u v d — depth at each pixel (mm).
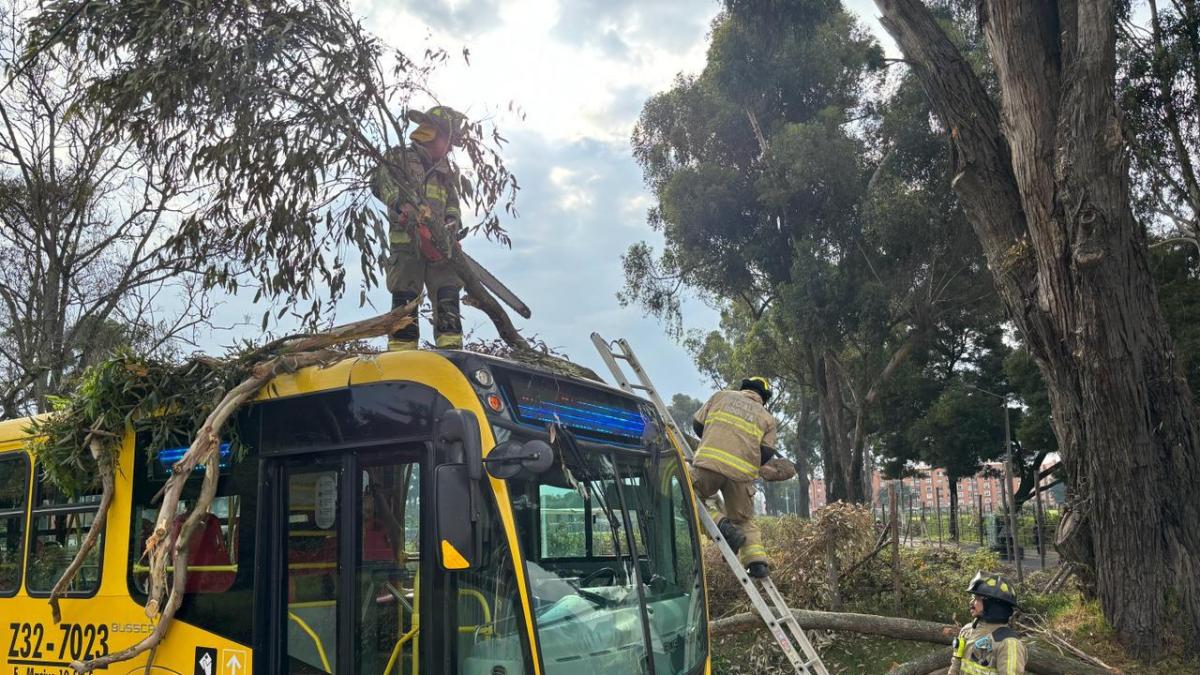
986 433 40781
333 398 4809
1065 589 13328
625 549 5016
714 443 6434
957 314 33344
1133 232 10828
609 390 5469
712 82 32438
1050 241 11070
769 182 30406
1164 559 10672
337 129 5555
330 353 5023
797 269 29547
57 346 14812
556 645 4293
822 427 35156
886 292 29094
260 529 4867
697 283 34781
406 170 5922
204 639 4953
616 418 5418
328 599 4613
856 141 31500
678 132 33500
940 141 29234
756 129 31438
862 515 12555
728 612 11703
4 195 15203
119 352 5434
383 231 5773
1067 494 12359
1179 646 10430
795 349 36250
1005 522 30797
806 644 6258
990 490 61656
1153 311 10922
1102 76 10617
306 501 4809
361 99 5672
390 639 4398
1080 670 9844
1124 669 10242
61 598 5656
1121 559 10797
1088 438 11062
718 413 6598
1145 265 10930
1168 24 19297
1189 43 18859
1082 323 10805
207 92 5559
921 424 42062
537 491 4512
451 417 4148
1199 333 26344
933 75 12828
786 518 13719
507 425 4535
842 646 11000
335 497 4703
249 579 4852
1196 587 10508
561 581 4488
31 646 5785
